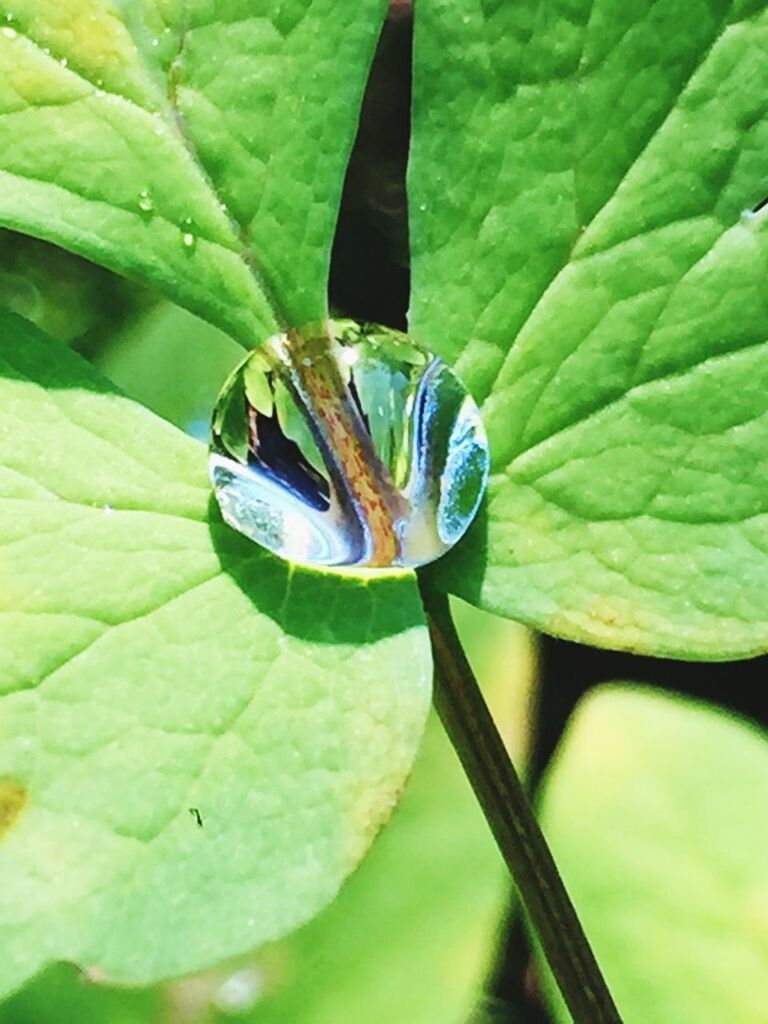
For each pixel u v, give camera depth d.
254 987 0.05
